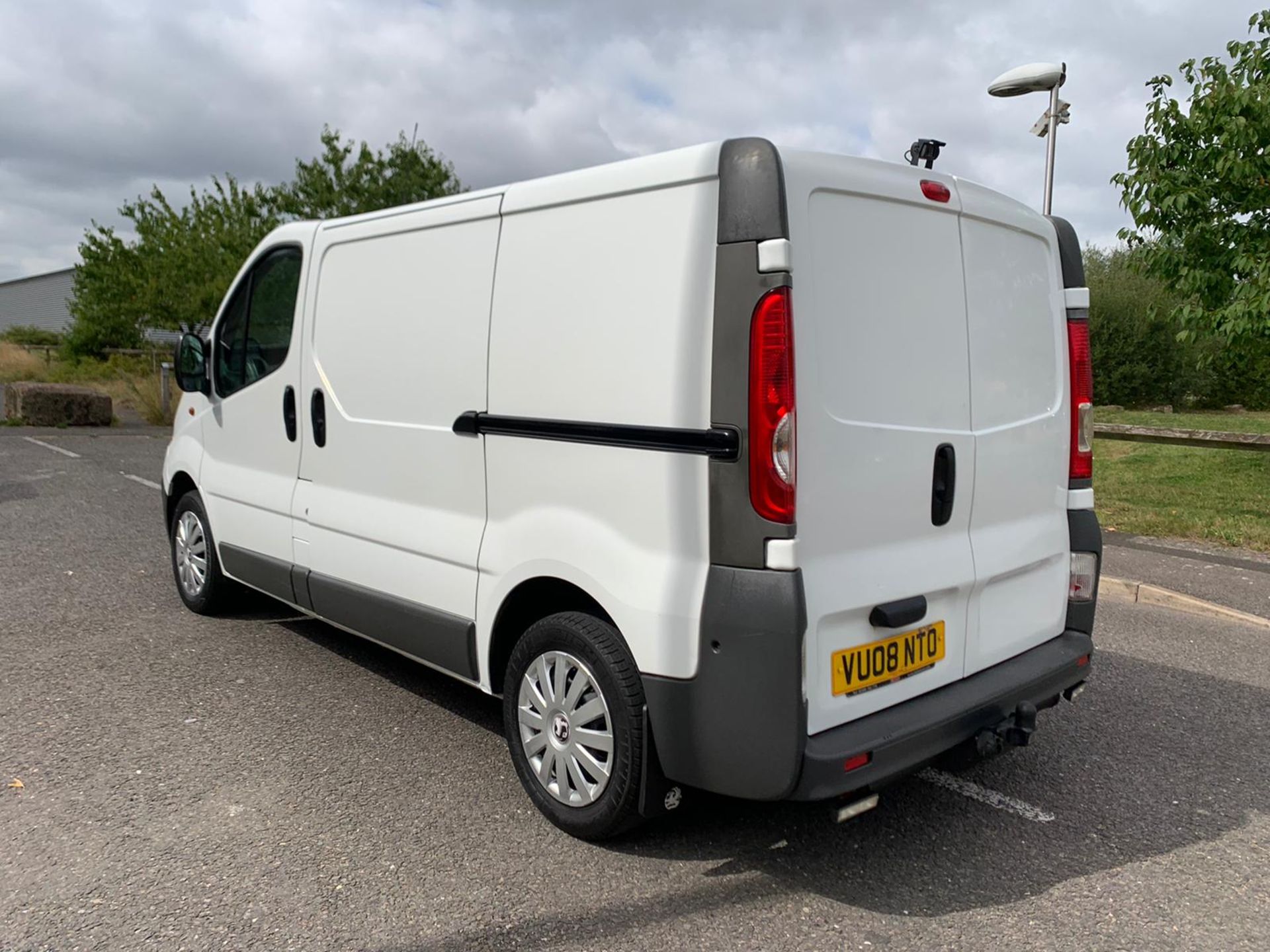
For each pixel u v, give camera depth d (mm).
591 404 3168
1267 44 8969
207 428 5574
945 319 3256
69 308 30953
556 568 3277
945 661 3311
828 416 2830
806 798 2746
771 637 2680
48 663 5023
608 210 3119
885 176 3031
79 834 3301
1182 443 9977
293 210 19625
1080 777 3951
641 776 3062
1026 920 2918
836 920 2898
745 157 2730
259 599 6297
